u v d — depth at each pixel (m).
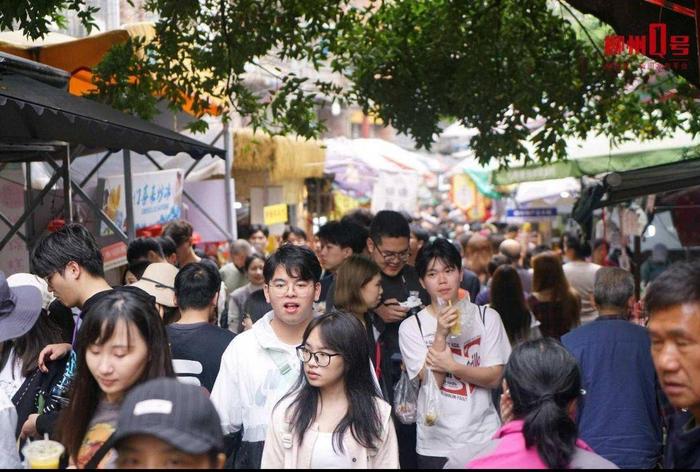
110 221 7.94
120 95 8.52
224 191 11.80
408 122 9.48
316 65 9.12
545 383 3.04
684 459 3.18
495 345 5.34
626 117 9.15
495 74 8.84
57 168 7.21
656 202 10.44
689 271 3.09
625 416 4.89
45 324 4.62
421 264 5.41
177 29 8.49
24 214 7.16
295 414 3.97
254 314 6.42
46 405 4.38
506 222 25.48
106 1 11.29
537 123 13.07
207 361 5.05
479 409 5.24
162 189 9.57
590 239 14.03
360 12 9.40
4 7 6.80
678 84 8.42
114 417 3.44
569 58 8.73
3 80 5.86
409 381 5.41
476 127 9.25
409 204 19.94
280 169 14.70
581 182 13.68
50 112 5.15
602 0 6.19
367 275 5.64
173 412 2.46
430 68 9.27
